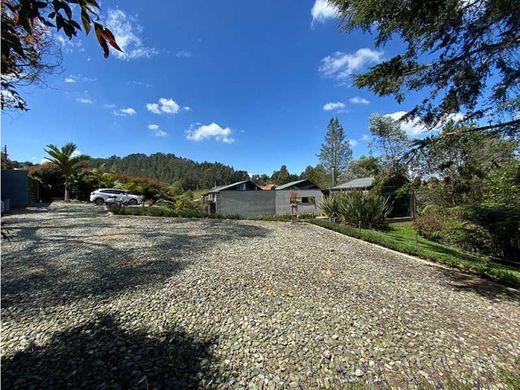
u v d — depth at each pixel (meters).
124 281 3.96
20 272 4.39
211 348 2.34
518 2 2.95
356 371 2.05
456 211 7.80
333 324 2.74
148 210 13.98
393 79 4.28
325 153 33.69
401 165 5.07
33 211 14.09
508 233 6.32
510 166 6.26
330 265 4.89
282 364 2.13
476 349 2.37
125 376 1.99
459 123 4.23
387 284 4.04
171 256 5.40
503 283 4.31
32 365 2.10
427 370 2.07
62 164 19.88
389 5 3.15
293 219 12.79
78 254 5.55
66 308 3.09
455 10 3.15
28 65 2.00
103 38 1.15
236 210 22.33
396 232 10.70
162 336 2.52
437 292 3.82
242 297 3.39
